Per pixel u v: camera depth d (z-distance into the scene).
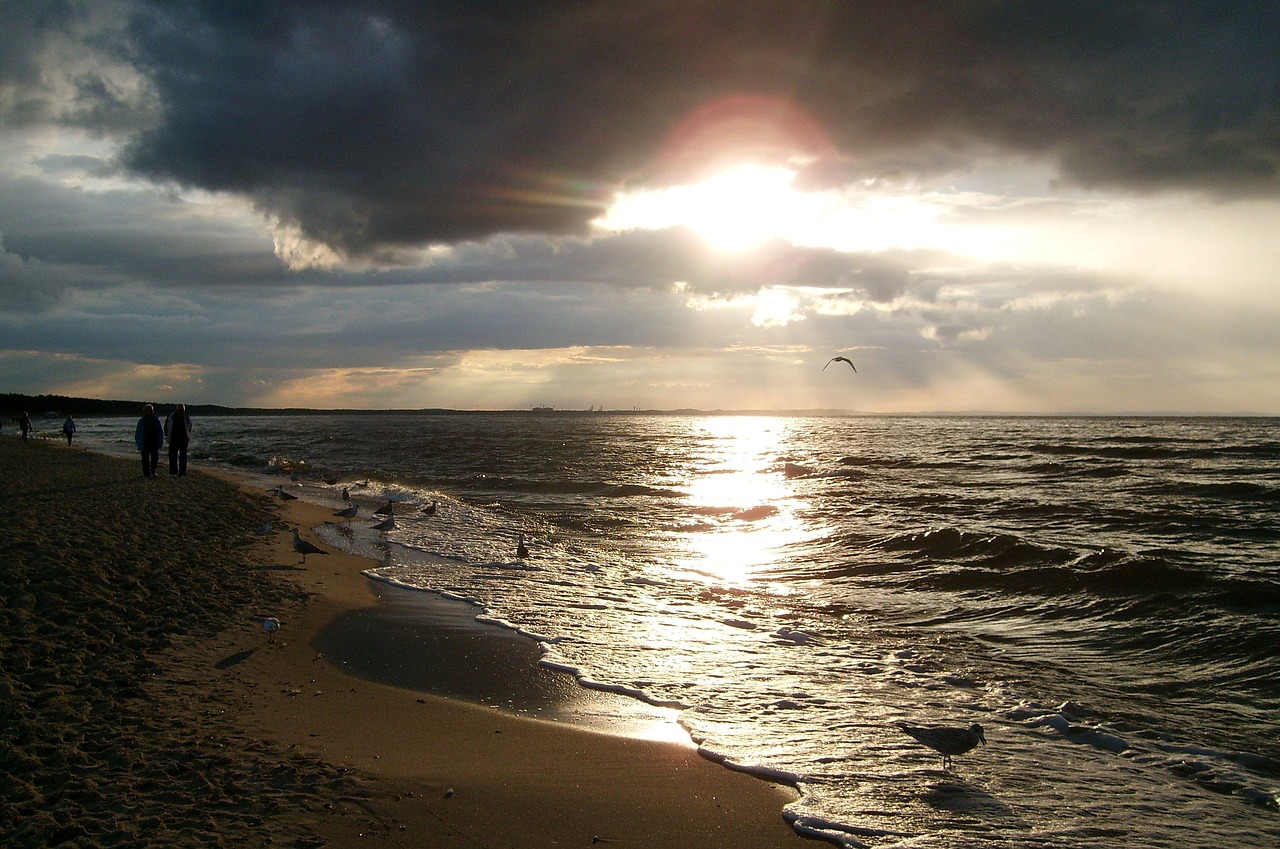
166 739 6.64
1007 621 12.97
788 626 12.41
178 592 11.57
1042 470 41.84
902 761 7.30
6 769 5.96
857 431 117.12
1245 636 11.20
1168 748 7.83
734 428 151.25
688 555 18.86
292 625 10.84
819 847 5.75
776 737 7.82
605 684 9.27
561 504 28.59
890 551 18.64
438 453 57.03
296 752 6.62
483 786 6.35
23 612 9.52
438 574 15.47
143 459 27.44
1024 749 7.73
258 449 59.56
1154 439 74.81
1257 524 21.83
